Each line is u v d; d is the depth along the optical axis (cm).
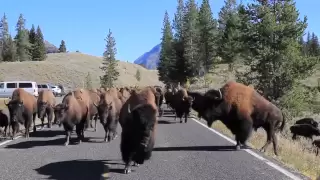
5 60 13112
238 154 1005
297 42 3212
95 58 15212
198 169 820
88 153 1027
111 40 9969
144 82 14462
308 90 3161
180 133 1458
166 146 1137
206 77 6819
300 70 3066
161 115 2280
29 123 1398
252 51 3297
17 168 839
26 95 1397
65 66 10619
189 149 1083
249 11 3425
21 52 13575
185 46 7319
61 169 828
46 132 1527
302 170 848
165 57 8575
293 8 3250
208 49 7275
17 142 1246
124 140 776
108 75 9738
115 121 1284
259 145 1158
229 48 6762
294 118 3045
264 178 738
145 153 780
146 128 730
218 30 7850
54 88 5703
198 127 1684
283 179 729
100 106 1236
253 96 1094
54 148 1118
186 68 7312
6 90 4603
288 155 1012
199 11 7600
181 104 1898
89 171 809
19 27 13750
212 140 1260
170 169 823
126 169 789
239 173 780
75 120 1192
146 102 814
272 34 3169
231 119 1091
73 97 1218
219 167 840
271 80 3108
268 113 1070
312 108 3127
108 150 1077
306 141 2059
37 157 970
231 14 7800
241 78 3559
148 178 746
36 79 9500
